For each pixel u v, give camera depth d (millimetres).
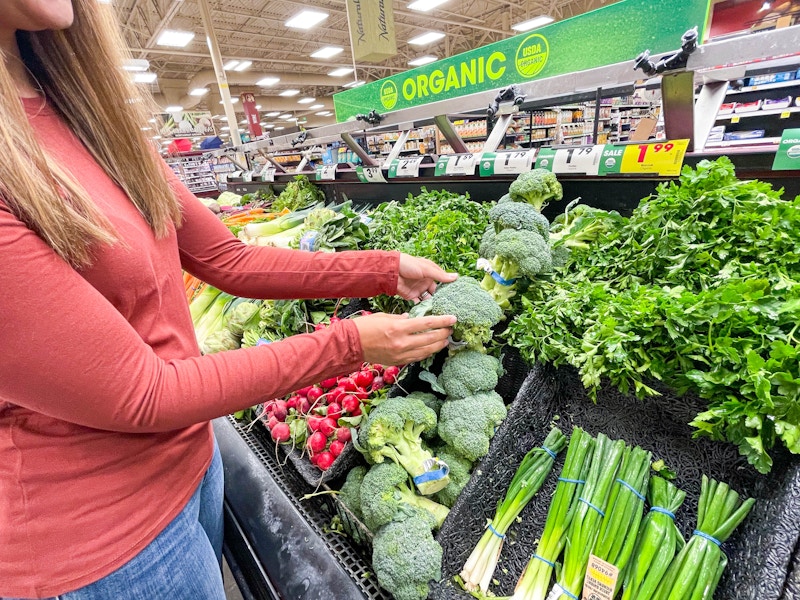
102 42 763
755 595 753
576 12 14758
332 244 2297
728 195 1138
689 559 861
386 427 1128
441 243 1689
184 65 18422
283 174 4398
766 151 1285
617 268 1358
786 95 3918
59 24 654
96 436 697
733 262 1089
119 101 788
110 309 592
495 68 2316
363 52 4984
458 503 1092
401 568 996
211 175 8164
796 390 758
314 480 1356
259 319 2246
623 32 1747
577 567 968
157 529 790
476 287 1233
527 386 1170
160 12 11633
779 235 1044
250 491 1446
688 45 1229
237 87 22203
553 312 1185
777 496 807
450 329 953
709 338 878
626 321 1010
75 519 700
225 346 2271
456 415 1177
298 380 740
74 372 545
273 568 1187
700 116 1466
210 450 950
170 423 636
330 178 3514
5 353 516
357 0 4855
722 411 827
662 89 1359
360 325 808
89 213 621
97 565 721
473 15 15641
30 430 668
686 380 921
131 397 592
